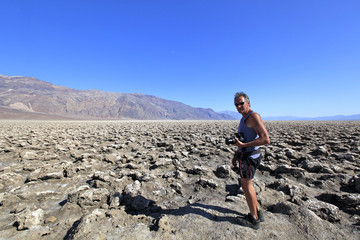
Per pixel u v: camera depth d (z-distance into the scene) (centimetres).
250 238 294
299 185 505
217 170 621
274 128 2338
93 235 287
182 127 2812
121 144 1171
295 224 327
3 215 389
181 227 319
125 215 363
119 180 543
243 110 332
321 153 823
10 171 657
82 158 807
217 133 1806
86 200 429
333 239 293
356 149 861
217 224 326
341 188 497
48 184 550
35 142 1206
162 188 492
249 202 324
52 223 365
